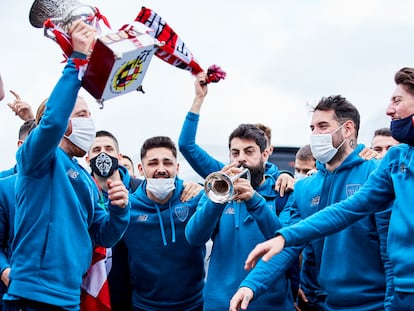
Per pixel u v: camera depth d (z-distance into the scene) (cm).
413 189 308
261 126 577
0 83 329
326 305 398
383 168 335
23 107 504
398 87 328
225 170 401
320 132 414
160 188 454
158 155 459
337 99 417
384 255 353
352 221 332
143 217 459
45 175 334
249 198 395
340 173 406
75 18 310
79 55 305
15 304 324
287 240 317
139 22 328
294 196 432
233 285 419
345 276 381
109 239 363
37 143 312
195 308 460
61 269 327
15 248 333
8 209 377
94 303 416
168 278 453
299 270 451
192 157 486
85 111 360
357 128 420
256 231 425
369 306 376
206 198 423
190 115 486
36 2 317
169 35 357
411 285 300
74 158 365
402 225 306
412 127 319
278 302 419
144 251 455
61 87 308
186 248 456
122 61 291
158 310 454
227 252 429
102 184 427
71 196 339
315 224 324
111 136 511
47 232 328
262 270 379
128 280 472
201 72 406
